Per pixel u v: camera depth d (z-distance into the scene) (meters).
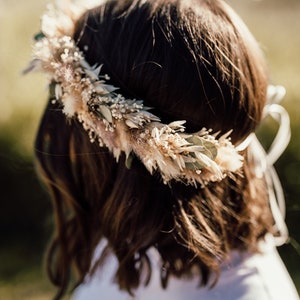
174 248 1.11
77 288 1.38
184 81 1.01
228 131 1.05
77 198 1.19
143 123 1.03
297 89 3.77
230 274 1.13
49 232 3.99
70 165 1.18
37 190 4.01
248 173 1.16
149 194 1.09
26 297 3.60
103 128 1.05
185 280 1.13
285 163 3.60
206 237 1.09
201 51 1.02
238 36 1.06
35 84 4.19
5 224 4.08
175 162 1.02
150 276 1.13
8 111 4.03
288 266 3.67
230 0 5.68
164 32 1.03
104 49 1.07
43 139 1.19
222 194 1.12
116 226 1.12
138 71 1.03
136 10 1.06
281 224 1.31
